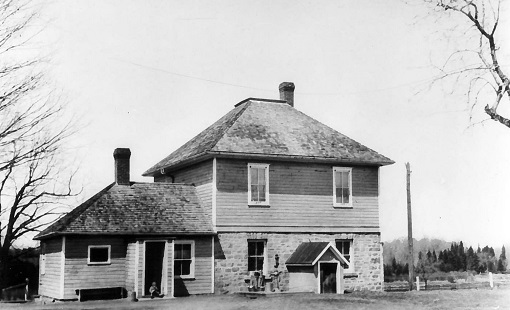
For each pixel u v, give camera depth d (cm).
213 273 2842
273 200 3012
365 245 3198
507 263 6072
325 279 2920
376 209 3266
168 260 2714
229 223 2898
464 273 5303
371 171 3291
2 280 3309
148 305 2342
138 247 2662
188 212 2941
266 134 3155
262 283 2912
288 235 3019
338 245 3159
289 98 3625
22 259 3859
